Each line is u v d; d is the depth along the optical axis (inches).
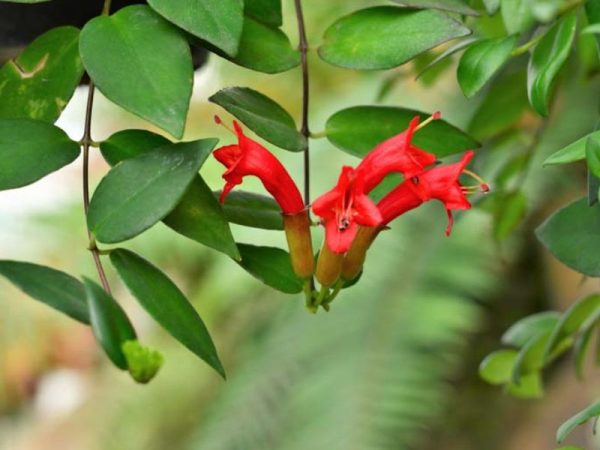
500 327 59.3
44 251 61.2
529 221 55.1
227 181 27.2
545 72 27.4
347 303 54.2
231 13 26.0
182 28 26.0
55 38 27.4
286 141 27.1
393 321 53.0
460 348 58.2
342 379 52.3
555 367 58.3
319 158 55.4
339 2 46.1
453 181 27.0
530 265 58.4
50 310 69.1
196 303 60.9
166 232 60.2
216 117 27.1
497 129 34.3
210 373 63.0
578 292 57.7
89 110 27.1
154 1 26.0
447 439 58.1
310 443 51.6
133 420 63.9
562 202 53.4
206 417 58.5
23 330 68.4
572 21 27.5
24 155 26.6
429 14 27.4
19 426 71.3
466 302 54.0
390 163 26.6
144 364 26.7
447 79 54.0
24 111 27.3
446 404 56.4
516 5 28.4
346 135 28.5
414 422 51.8
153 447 63.1
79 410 67.5
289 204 27.5
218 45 25.9
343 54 27.6
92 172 64.1
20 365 68.9
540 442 56.9
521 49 28.5
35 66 27.4
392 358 52.4
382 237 54.2
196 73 33.5
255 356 57.0
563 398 57.3
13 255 61.3
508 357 34.4
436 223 54.2
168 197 26.0
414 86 54.2
